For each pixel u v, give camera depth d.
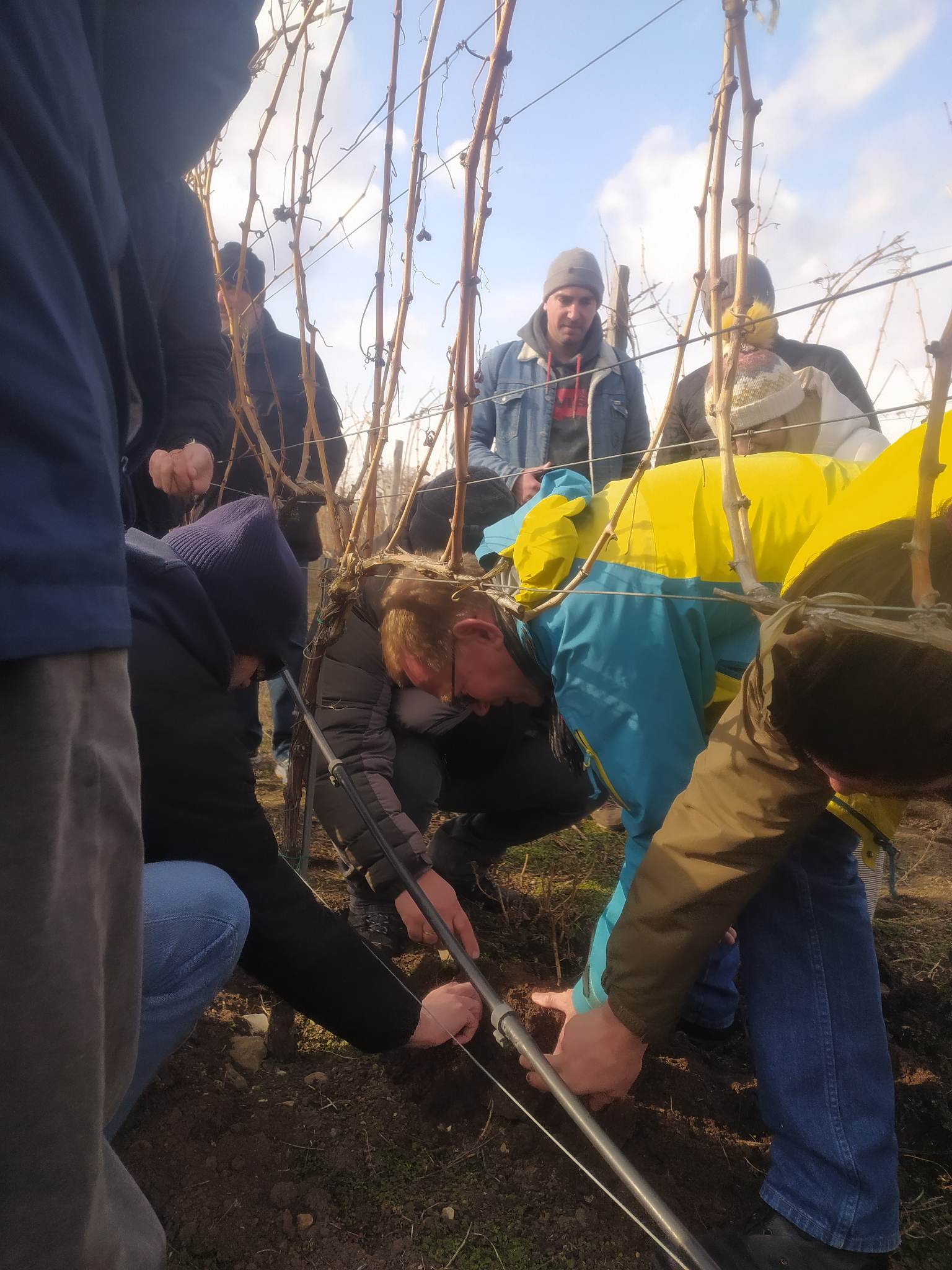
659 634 1.32
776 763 1.16
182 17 0.78
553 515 1.36
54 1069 0.73
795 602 0.81
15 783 0.67
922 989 2.04
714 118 0.94
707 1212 1.45
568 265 3.04
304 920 1.35
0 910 0.67
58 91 0.65
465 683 1.62
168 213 1.03
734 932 1.83
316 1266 1.30
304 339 1.59
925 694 0.90
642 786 1.37
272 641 1.50
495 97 1.10
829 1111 1.27
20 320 0.63
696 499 1.35
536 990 1.94
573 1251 1.36
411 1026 1.42
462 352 1.24
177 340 2.07
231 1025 1.82
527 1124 1.60
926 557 0.73
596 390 3.14
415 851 1.82
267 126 1.55
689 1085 1.75
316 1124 1.57
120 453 0.85
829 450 1.82
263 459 1.89
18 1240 0.74
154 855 1.28
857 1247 1.21
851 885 1.36
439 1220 1.40
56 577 0.66
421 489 2.21
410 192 1.35
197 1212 1.36
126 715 0.80
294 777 1.87
